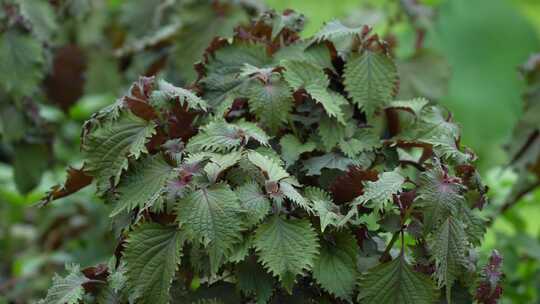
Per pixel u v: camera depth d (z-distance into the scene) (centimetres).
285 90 150
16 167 235
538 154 225
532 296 233
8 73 223
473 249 151
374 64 155
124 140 146
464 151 153
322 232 140
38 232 289
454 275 142
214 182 139
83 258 256
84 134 150
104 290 149
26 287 251
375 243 150
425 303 142
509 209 245
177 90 148
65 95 277
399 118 162
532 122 227
